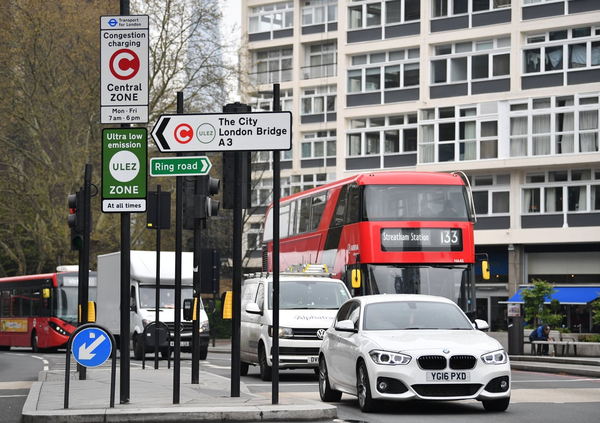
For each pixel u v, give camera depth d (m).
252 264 108.75
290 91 108.31
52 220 73.94
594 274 76.56
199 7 71.00
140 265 49.56
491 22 81.75
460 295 36.66
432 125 83.31
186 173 19.89
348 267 38.09
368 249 36.62
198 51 71.75
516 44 80.00
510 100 79.75
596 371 35.38
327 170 105.50
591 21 77.12
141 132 19.50
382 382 19.72
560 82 77.88
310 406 19.17
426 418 19.34
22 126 73.88
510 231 79.44
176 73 70.94
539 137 78.06
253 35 110.19
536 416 19.66
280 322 31.14
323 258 41.81
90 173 28.86
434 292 36.50
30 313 65.62
